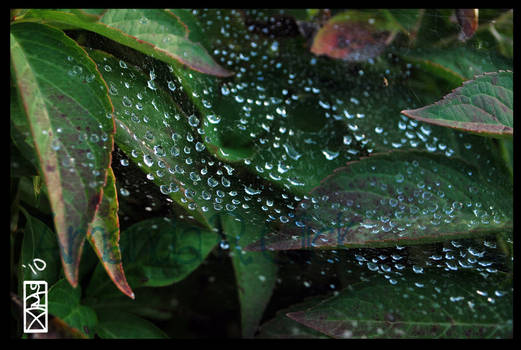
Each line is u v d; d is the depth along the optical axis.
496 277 0.49
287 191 0.50
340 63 0.59
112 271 0.44
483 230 0.48
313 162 0.52
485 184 0.50
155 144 0.48
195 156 0.50
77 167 0.43
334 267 0.50
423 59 0.56
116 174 0.49
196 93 0.51
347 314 0.47
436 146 0.53
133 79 0.49
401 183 0.49
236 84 0.56
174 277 0.49
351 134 0.55
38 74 0.44
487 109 0.47
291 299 0.51
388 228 0.47
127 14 0.47
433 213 0.48
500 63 0.54
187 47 0.49
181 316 0.53
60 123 0.43
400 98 0.56
